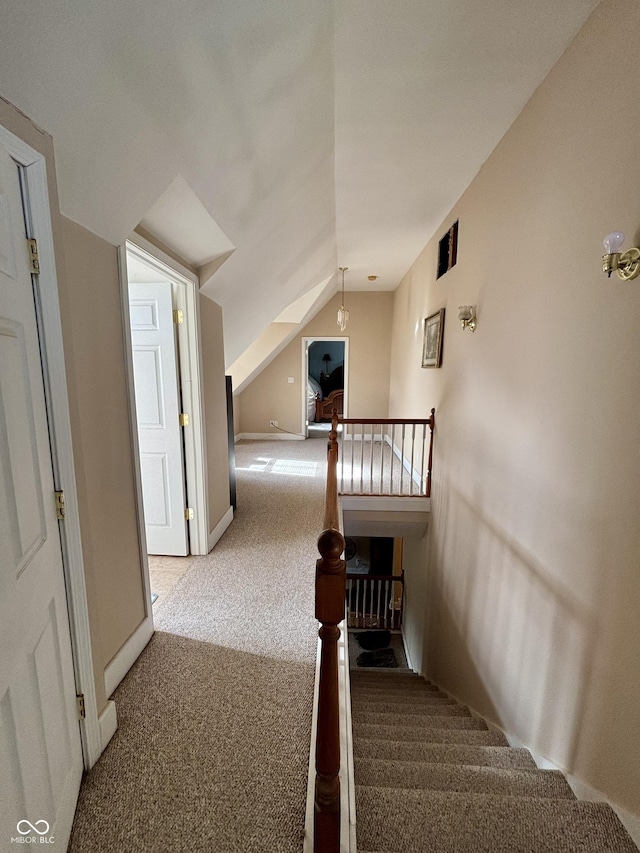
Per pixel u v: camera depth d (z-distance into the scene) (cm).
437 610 379
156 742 146
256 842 115
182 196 189
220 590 249
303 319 611
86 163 129
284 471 516
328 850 86
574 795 157
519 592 215
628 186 135
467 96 205
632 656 133
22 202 105
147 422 277
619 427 139
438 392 388
